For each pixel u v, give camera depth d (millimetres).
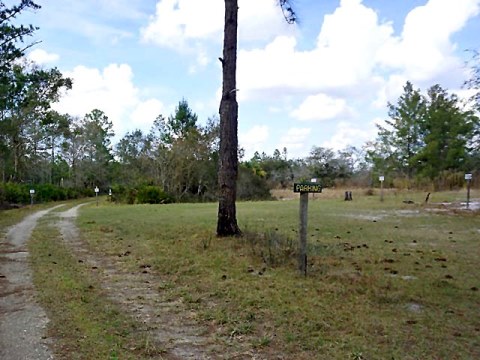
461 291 5160
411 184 31000
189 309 4695
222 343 3752
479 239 9125
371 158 34375
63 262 7414
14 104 26125
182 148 35969
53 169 53969
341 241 8789
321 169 43750
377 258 7031
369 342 3662
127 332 4008
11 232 12266
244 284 5492
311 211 16078
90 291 5438
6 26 19438
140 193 31000
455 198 22016
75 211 21578
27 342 3779
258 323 4172
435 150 30203
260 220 12680
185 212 16641
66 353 3537
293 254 6969
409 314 4355
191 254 7445
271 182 46906
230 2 8680
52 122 40438
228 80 8719
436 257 7148
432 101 31578
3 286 5809
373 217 13727
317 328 3990
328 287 5285
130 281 5984
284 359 3406
